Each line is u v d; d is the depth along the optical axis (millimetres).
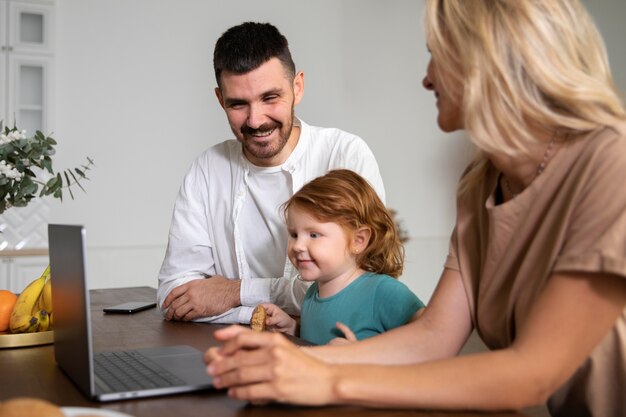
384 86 5871
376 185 1899
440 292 1155
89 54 4836
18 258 4320
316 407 904
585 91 922
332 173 1629
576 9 961
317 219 1520
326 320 1547
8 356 1283
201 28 5156
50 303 1438
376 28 5816
